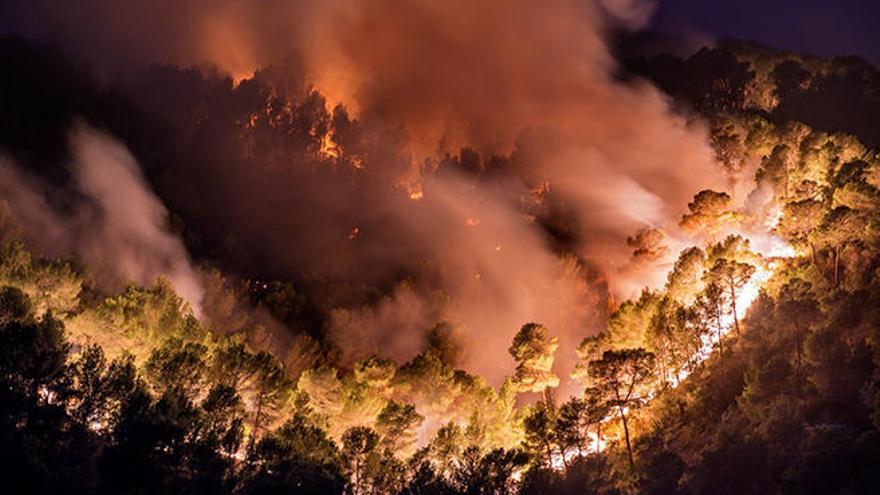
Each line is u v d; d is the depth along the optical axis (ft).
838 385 165.58
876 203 210.79
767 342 193.77
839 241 210.79
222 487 161.89
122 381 174.60
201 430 174.19
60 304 214.90
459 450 195.93
